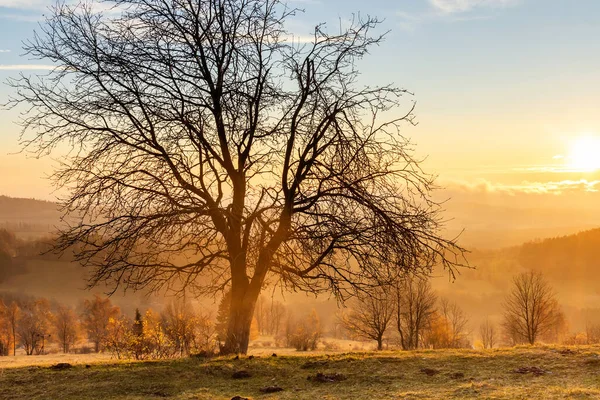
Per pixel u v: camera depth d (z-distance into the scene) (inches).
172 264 513.0
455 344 2178.9
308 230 473.4
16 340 3644.2
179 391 390.9
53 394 388.8
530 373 397.7
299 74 511.8
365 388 378.3
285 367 458.0
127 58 503.5
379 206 484.1
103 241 462.9
